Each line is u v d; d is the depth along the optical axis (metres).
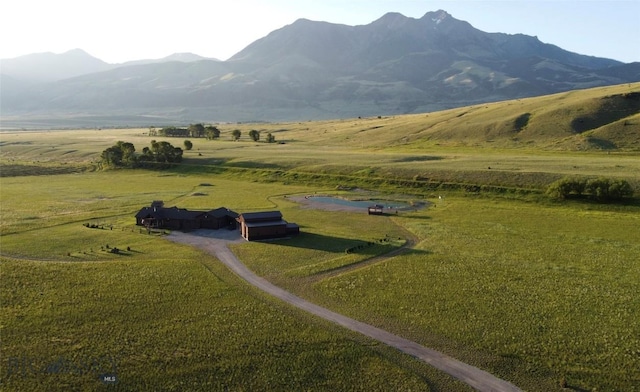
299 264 70.06
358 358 43.62
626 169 122.25
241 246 80.06
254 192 132.38
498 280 61.75
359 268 67.94
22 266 69.12
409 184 130.38
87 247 79.81
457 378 40.50
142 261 71.94
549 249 74.94
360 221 96.94
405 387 39.38
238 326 49.97
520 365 42.28
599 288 58.56
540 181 116.44
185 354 44.69
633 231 83.81
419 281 61.91
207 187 142.12
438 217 98.81
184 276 64.94
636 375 40.44
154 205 106.50
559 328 48.56
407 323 50.25
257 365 42.84
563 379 39.81
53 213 106.31
